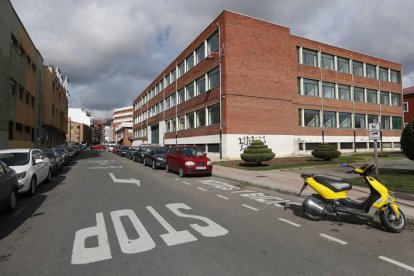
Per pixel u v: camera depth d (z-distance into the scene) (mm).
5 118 21250
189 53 36125
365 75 40344
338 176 13570
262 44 28375
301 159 25016
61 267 4133
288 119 29516
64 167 21406
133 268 4074
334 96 36531
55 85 45531
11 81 23609
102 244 5047
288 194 10195
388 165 18859
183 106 38344
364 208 6113
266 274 3887
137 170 19062
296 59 33281
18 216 7137
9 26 22172
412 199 8500
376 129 9414
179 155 16078
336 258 4461
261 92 28000
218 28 28047
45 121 39344
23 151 10852
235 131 26469
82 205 8305
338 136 36250
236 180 13602
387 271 4016
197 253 4625
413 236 5590
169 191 10727
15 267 4152
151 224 6281
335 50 36844
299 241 5246
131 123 100875
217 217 6922
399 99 44625
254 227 6113
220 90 27344
